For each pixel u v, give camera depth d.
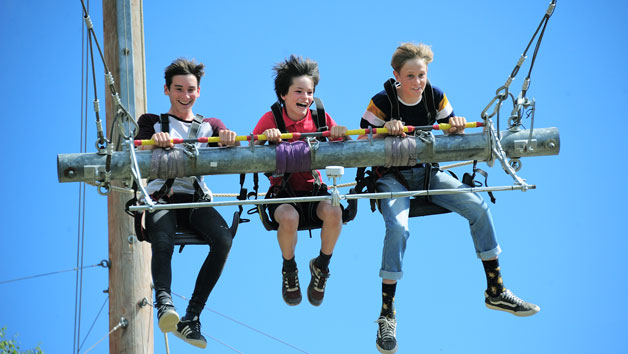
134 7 11.85
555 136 9.01
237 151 8.73
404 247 8.95
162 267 8.60
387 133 8.92
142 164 8.55
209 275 8.91
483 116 8.95
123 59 11.41
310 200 8.18
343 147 8.84
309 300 9.98
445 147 8.86
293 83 9.24
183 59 9.45
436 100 9.31
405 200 9.16
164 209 8.55
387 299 8.98
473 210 9.08
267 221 9.39
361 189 9.30
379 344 8.91
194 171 8.69
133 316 12.07
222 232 8.97
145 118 9.34
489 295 9.18
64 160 8.44
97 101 8.29
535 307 9.06
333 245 9.48
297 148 8.80
